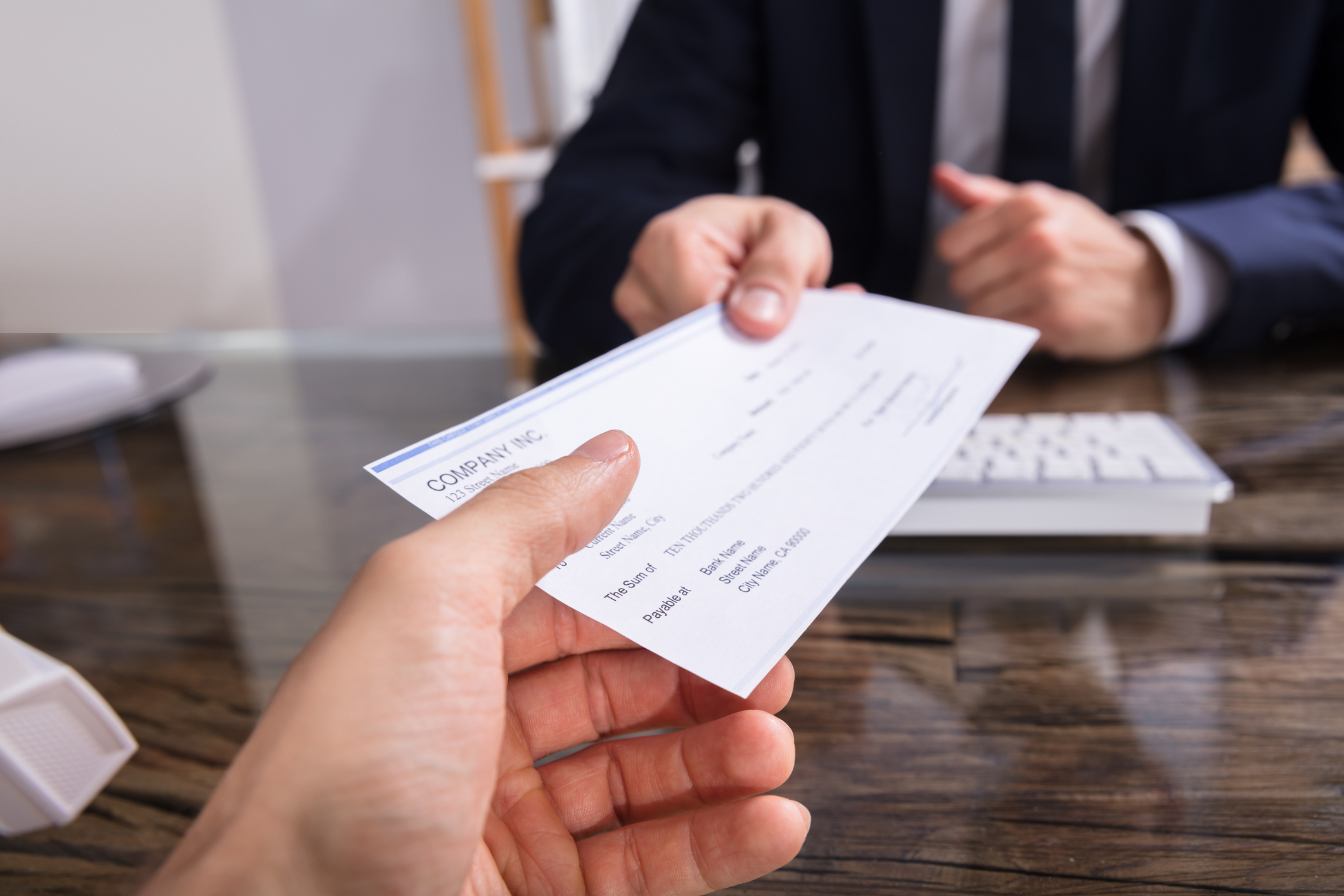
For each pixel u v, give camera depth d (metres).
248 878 0.20
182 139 1.22
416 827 0.21
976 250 0.69
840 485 0.31
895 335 0.41
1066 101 0.87
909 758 0.28
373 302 2.00
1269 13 0.85
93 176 1.06
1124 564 0.39
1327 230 0.68
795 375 0.39
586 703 0.30
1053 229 0.65
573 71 1.94
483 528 0.23
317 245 1.86
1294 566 0.38
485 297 2.06
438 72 1.88
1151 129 0.88
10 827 0.27
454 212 1.98
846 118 0.94
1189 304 0.66
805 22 0.93
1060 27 0.85
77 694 0.27
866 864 0.24
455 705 0.22
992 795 0.26
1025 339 0.40
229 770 0.20
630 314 0.57
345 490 0.54
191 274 1.26
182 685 0.35
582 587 0.26
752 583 0.26
